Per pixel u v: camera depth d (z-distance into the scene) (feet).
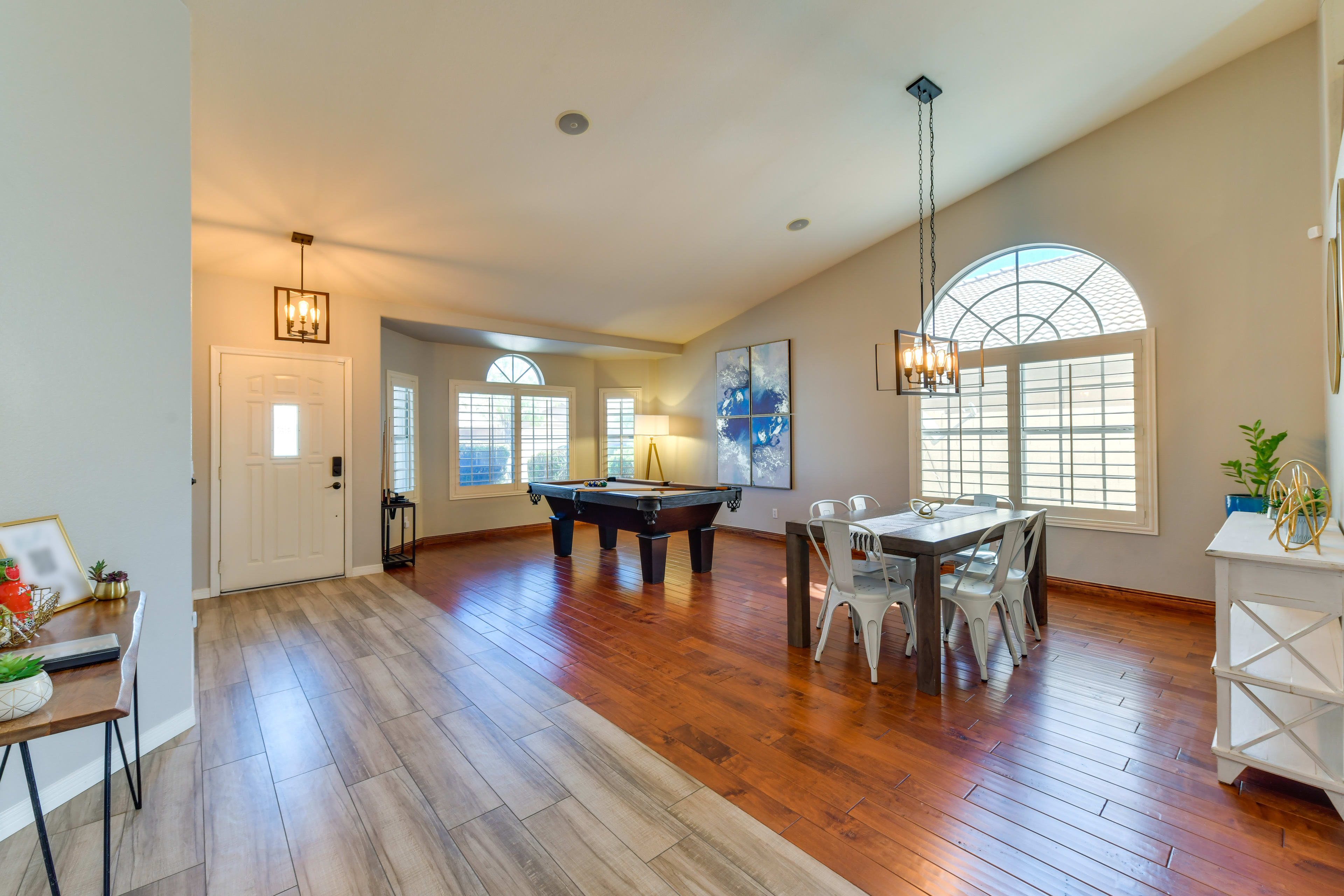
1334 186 9.06
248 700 8.69
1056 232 14.34
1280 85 11.35
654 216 14.51
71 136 6.40
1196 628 11.68
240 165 10.37
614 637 11.48
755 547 20.62
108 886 4.28
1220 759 6.46
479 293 17.53
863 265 18.61
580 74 9.50
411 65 8.77
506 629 11.97
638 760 7.06
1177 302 12.65
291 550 15.58
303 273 14.80
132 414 7.07
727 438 23.48
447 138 10.46
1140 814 5.97
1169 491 12.87
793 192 14.44
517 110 10.05
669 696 8.85
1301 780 5.90
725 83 10.27
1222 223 12.08
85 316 6.56
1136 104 12.91
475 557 19.35
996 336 15.67
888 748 7.31
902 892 4.94
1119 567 13.61
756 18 9.01
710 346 24.20
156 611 7.38
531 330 20.75
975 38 10.12
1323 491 7.26
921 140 12.92
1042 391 14.66
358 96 9.17
